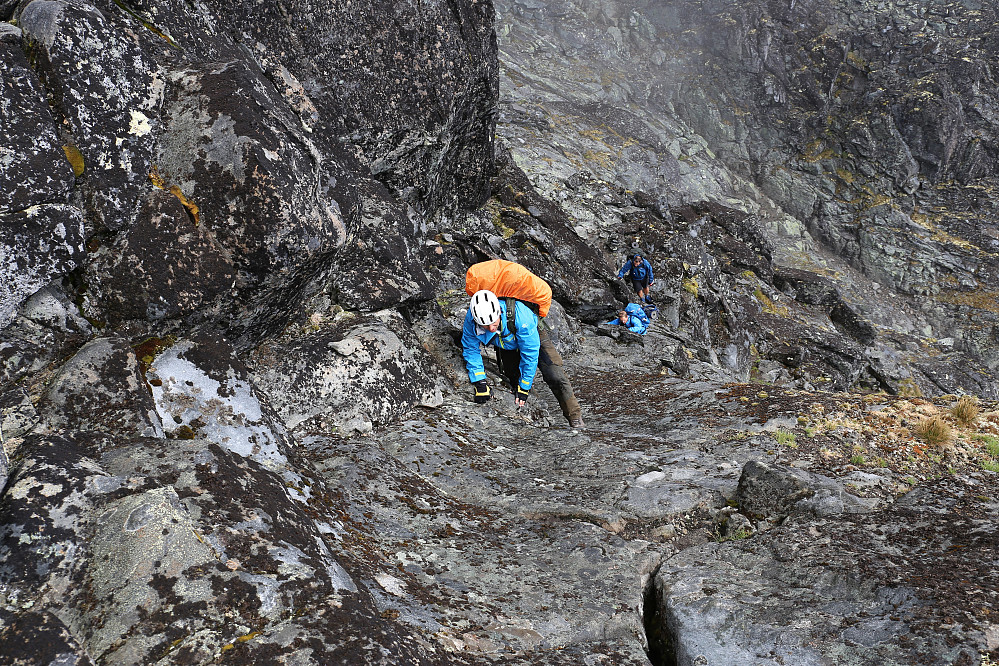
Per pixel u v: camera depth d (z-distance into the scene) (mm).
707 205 19719
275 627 2260
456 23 7805
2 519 2338
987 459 5168
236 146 3982
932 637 2803
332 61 6586
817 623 3082
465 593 3184
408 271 6457
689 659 3043
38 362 3201
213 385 3727
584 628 3092
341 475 4016
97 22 3645
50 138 3262
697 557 3850
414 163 7953
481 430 5707
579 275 10633
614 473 4852
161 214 3822
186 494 2648
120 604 2201
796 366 15586
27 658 1948
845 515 4137
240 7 5527
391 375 5391
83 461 2701
